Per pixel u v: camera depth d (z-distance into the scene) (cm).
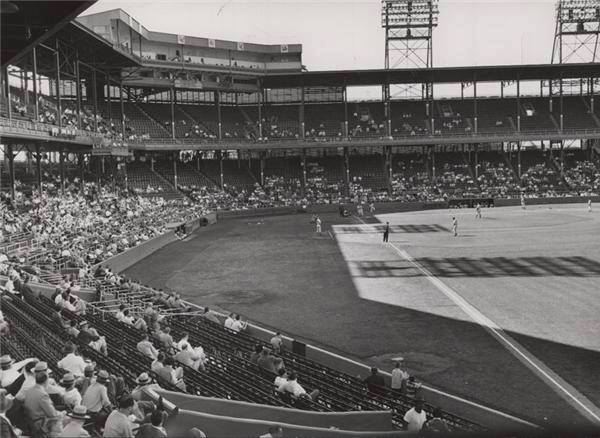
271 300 3291
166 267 4519
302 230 6675
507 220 6931
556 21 10444
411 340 2428
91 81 8494
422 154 10575
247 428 1151
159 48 9431
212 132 9788
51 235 4519
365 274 3934
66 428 931
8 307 2206
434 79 10275
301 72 9738
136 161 9188
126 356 1786
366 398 1631
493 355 2189
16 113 5388
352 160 10444
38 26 1402
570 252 4481
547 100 10875
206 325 2544
